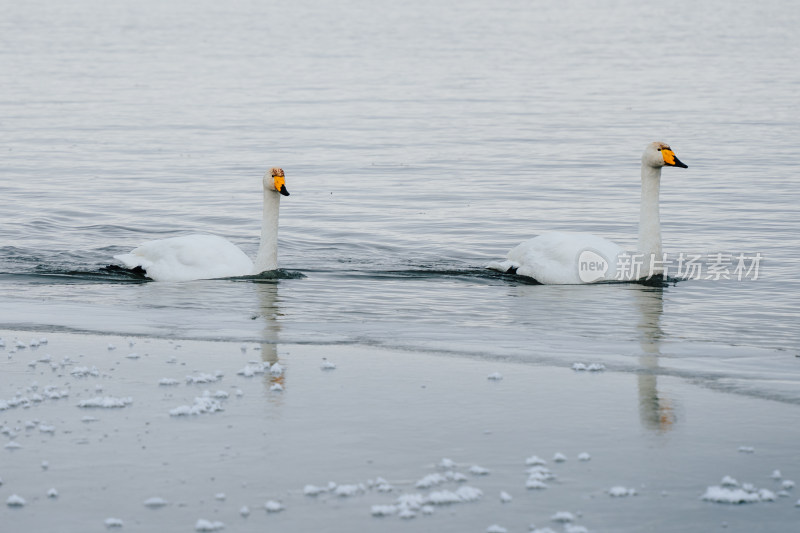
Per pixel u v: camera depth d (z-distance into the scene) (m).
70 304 29.52
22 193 50.75
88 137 70.56
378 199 49.72
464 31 172.75
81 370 22.17
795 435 18.55
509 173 56.88
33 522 15.30
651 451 17.81
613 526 15.13
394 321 27.92
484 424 19.14
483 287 32.84
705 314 29.12
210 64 121.00
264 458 17.50
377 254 38.34
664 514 15.51
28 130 73.44
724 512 15.57
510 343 25.20
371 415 19.58
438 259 37.47
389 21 196.00
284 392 20.95
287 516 15.47
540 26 184.75
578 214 45.78
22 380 21.67
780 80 105.19
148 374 22.16
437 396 20.73
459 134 72.25
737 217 44.50
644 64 121.81
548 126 76.00
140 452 17.73
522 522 15.27
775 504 15.82
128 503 15.88
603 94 96.00
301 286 32.84
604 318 28.39
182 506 15.77
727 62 123.81
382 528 15.09
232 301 30.31
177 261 33.97
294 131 73.88
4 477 16.77
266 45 146.25
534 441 18.30
